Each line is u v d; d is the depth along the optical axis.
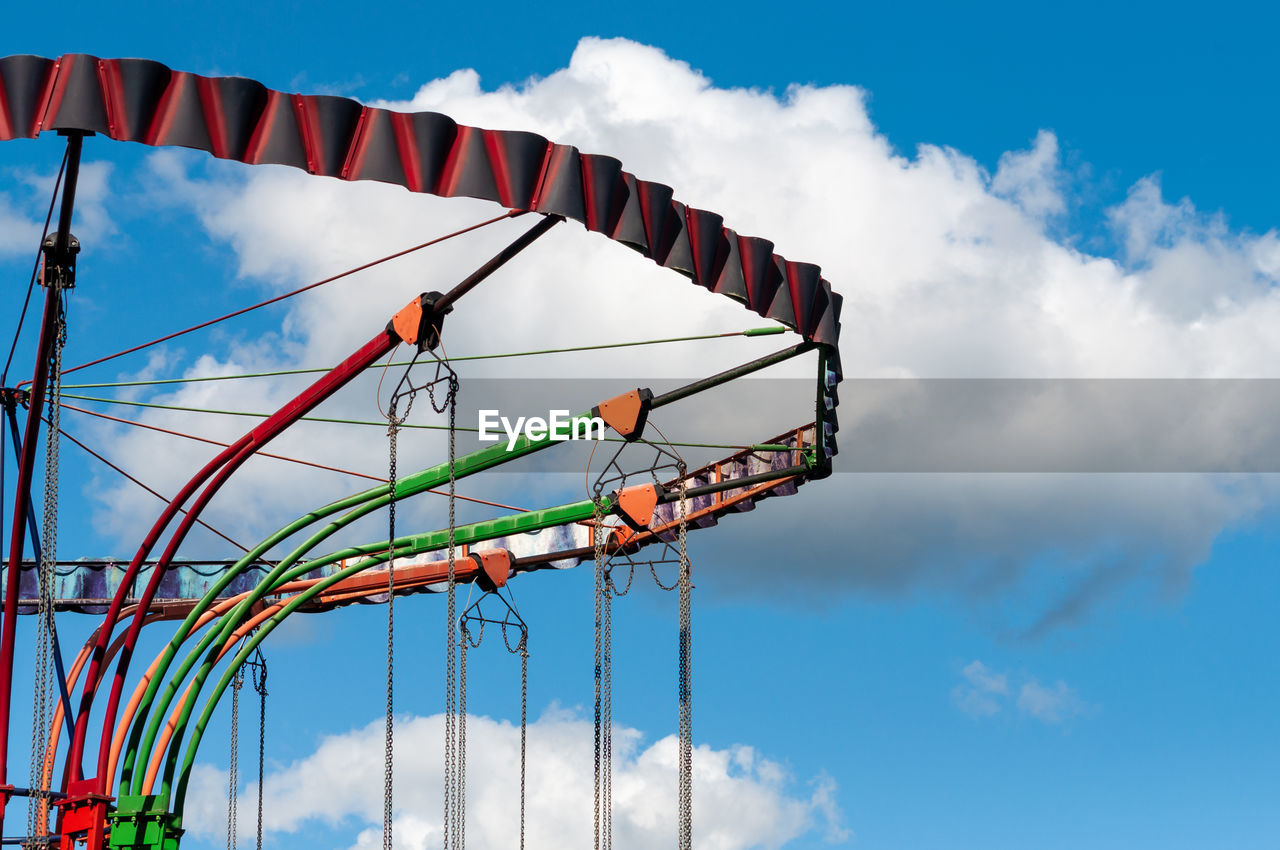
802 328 33.69
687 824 32.19
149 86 26.67
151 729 38.84
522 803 41.00
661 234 30.38
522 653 41.91
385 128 28.31
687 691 32.97
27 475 32.75
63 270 27.80
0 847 34.31
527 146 28.72
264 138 27.56
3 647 34.19
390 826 31.06
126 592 37.53
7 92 26.08
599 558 36.06
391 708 31.55
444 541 38.97
